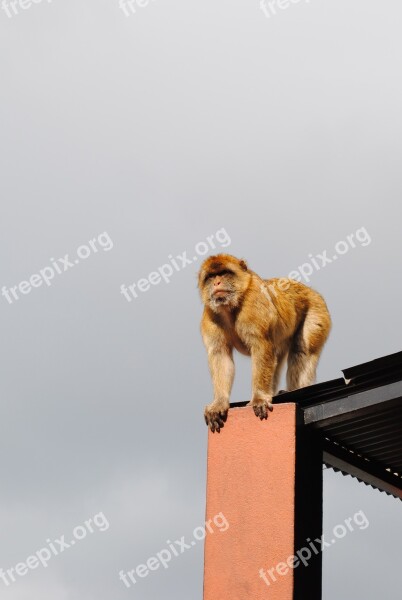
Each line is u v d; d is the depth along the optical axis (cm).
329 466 1177
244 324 1193
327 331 1313
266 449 1048
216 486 1066
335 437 1109
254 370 1184
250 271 1227
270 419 1059
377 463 1206
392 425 1060
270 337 1198
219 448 1083
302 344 1295
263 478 1038
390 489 1247
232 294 1191
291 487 1015
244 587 1007
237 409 1088
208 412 1108
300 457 1039
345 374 1001
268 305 1208
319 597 1016
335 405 1027
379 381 991
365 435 1096
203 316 1232
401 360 956
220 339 1218
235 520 1039
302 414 1055
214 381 1198
